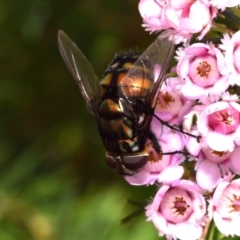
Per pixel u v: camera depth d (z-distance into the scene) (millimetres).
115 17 192
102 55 193
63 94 198
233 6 145
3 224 172
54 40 194
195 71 145
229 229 145
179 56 146
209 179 146
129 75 148
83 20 193
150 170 149
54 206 175
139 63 148
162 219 148
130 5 191
